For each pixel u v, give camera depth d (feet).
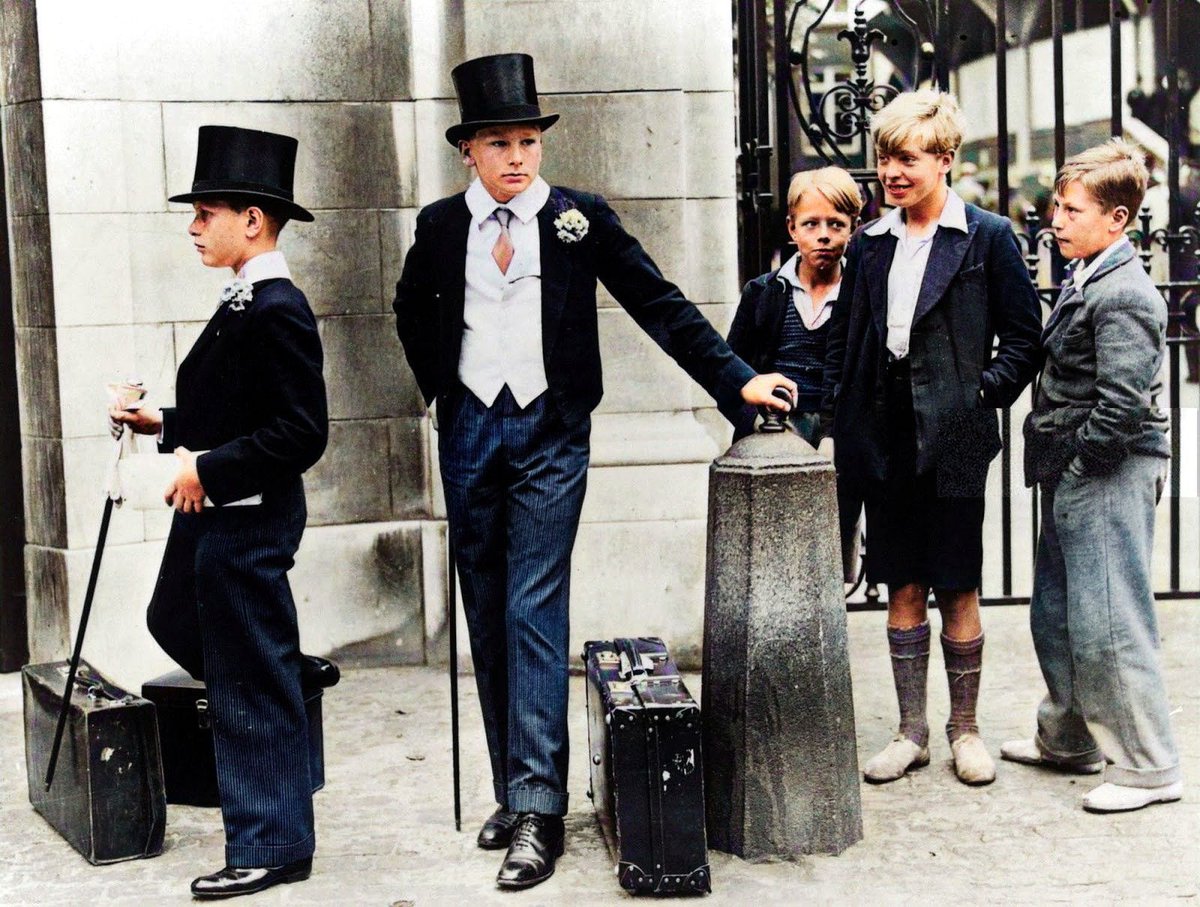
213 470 10.61
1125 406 11.65
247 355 10.84
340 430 16.84
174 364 16.28
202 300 16.37
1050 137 35.22
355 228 16.72
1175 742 12.32
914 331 12.64
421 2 16.33
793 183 13.76
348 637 16.98
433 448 16.75
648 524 16.24
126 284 15.92
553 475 11.35
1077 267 12.31
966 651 13.10
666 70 15.89
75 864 11.68
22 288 15.92
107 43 15.64
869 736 14.29
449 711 15.33
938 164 12.55
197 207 11.02
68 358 15.58
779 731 11.27
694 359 11.51
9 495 16.42
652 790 10.65
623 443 16.22
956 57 36.04
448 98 16.28
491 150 11.09
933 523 12.87
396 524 16.94
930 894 10.63
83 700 11.89
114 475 11.54
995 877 10.89
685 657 16.40
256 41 16.30
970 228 12.69
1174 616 18.20
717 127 16.31
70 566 15.67
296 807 11.13
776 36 17.24
